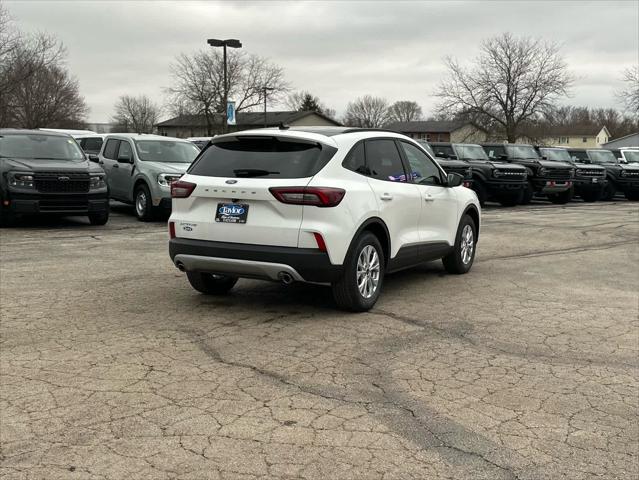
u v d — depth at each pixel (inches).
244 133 236.4
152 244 410.9
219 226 227.0
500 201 838.5
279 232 217.3
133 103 4475.9
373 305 248.5
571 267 351.3
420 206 275.1
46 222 531.5
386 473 122.8
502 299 269.1
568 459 130.0
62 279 295.6
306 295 267.9
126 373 173.5
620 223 595.2
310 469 124.0
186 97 2566.4
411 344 203.3
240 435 137.6
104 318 228.2
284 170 223.1
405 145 280.2
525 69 2401.6
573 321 235.0
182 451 130.4
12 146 493.0
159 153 579.8
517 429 143.0
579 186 935.7
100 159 619.8
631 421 148.6
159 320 226.7
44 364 179.6
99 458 127.3
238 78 2554.1
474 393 163.3
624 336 216.5
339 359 187.3
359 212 229.3
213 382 167.6
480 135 2721.5
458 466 126.0
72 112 2352.4
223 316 233.1
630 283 307.7
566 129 4581.7
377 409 152.2
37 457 127.6
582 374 178.9
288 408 151.9
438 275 323.0
